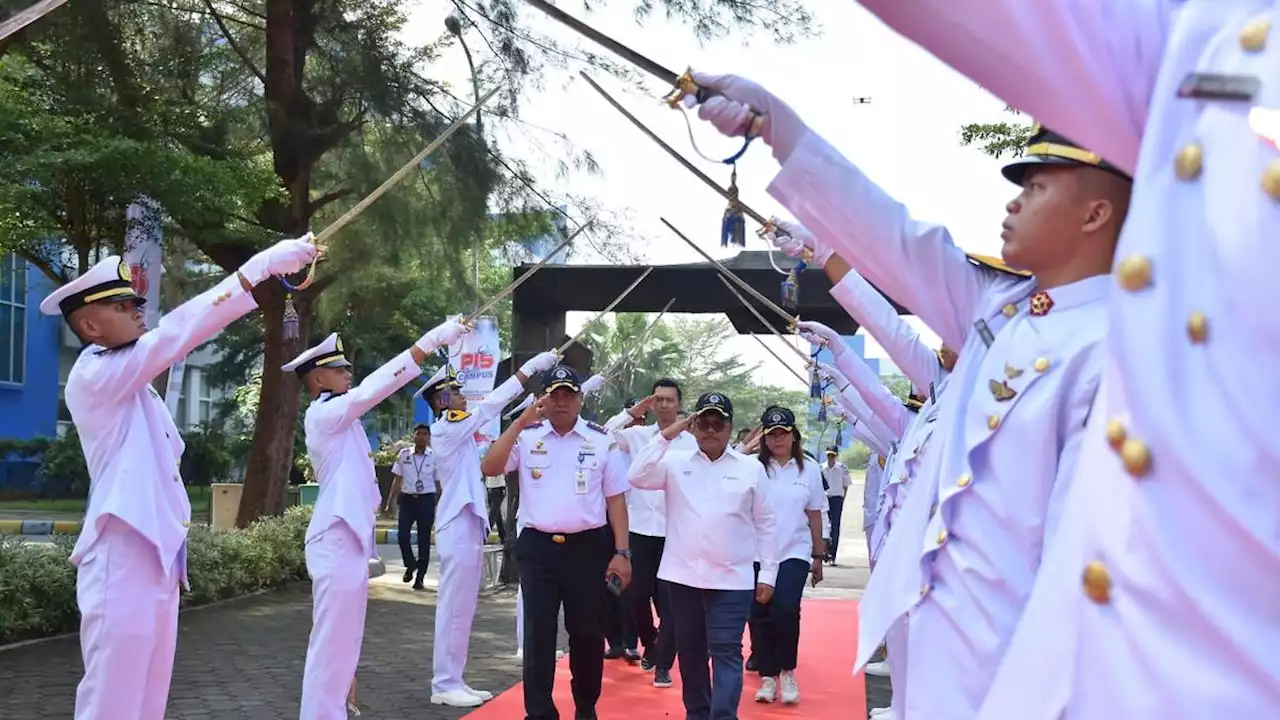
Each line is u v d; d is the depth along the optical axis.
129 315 4.19
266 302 12.88
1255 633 1.18
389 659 8.40
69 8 9.80
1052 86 1.41
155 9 11.59
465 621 6.97
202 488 27.00
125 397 4.13
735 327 11.81
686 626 5.45
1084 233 2.12
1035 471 2.14
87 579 4.12
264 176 11.09
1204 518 1.21
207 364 29.78
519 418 5.59
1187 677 1.22
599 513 5.51
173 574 4.28
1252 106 1.20
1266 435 1.16
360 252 12.66
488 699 7.01
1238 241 1.19
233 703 6.69
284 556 12.23
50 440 26.17
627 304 11.69
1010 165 2.21
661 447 5.49
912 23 1.41
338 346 5.88
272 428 13.09
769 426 7.15
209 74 12.55
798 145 2.30
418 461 12.88
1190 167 1.26
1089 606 1.37
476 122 11.85
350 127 12.21
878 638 2.38
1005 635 2.11
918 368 3.34
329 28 12.00
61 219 10.65
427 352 5.62
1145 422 1.27
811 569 7.68
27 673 7.31
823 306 11.02
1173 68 1.31
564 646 9.08
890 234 2.38
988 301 2.38
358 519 5.56
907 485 3.73
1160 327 1.26
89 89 10.11
